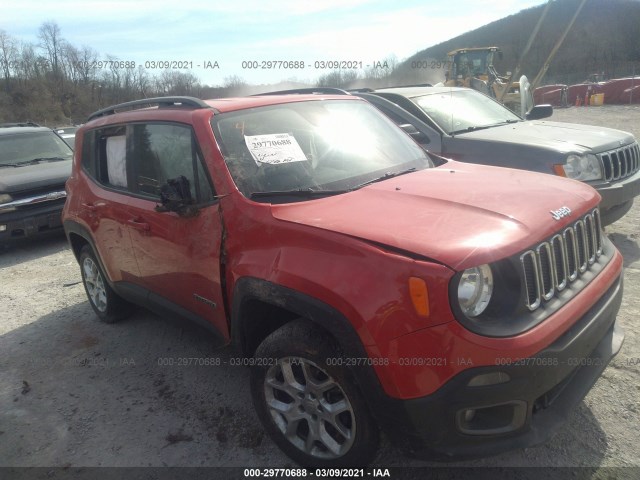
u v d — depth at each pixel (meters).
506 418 2.22
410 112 6.30
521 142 5.29
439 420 2.15
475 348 2.07
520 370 2.10
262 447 2.98
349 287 2.25
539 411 2.38
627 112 21.59
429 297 2.09
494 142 5.45
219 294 2.99
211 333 3.22
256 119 3.35
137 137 3.73
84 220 4.35
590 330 2.40
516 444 2.23
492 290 2.20
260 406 2.84
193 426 3.22
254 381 2.81
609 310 2.60
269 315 2.90
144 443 3.11
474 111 6.61
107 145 4.12
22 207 7.48
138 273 3.81
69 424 3.37
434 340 2.09
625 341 3.61
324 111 3.72
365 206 2.67
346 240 2.34
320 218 2.56
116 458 3.00
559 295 2.42
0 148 8.70
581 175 4.89
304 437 2.75
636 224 6.10
